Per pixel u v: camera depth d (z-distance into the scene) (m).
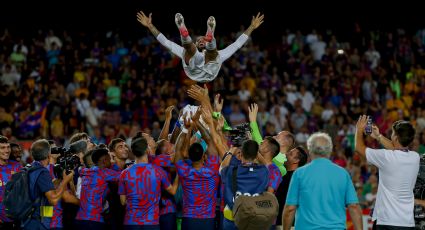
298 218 10.15
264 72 30.28
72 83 27.88
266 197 10.70
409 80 31.06
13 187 11.52
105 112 26.38
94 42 31.28
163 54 30.52
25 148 22.48
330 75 30.48
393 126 11.27
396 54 33.38
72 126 25.62
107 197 12.22
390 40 33.84
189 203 11.67
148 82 28.91
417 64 33.50
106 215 12.23
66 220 12.38
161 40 12.38
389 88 29.97
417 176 11.70
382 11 36.31
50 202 11.46
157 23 34.59
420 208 11.69
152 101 27.47
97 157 12.16
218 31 35.25
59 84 27.34
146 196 11.57
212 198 11.77
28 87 27.33
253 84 29.17
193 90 12.01
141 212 11.62
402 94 30.72
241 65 30.50
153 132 24.11
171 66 29.56
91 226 11.97
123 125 25.67
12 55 29.31
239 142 11.47
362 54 32.75
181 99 27.67
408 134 11.09
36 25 34.06
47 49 30.31
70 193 12.30
